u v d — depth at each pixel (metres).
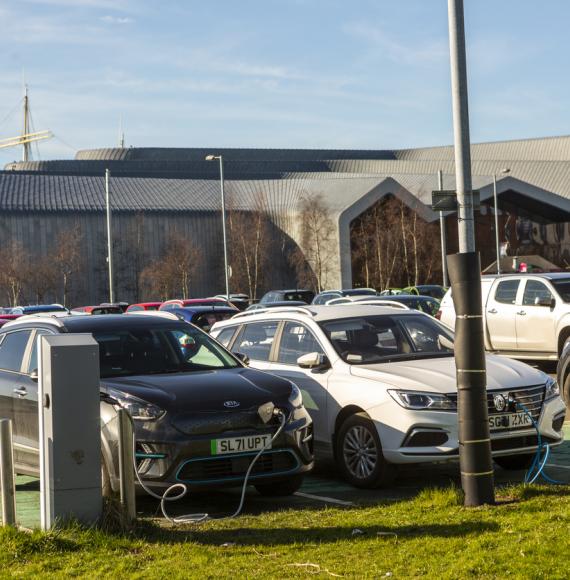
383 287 89.38
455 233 95.06
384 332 9.84
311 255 92.69
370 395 8.80
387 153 170.00
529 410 8.77
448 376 8.80
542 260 92.69
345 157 167.88
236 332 10.95
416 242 89.62
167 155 158.38
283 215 100.00
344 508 7.86
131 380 8.47
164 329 9.41
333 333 9.78
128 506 7.05
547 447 8.72
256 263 96.62
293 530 7.01
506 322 18.70
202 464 7.88
